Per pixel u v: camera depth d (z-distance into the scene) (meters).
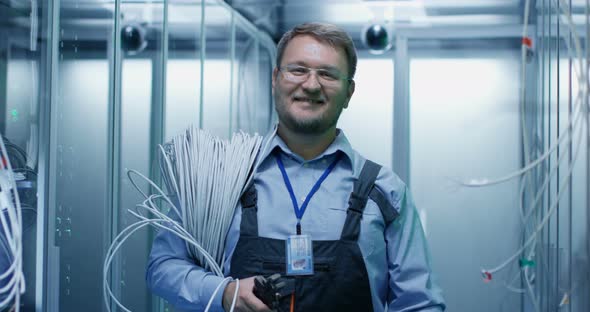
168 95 2.15
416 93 3.24
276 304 1.15
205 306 1.24
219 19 2.73
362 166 1.41
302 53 1.32
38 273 1.40
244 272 1.27
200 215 1.33
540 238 2.20
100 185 1.66
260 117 3.44
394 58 3.24
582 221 1.60
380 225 1.34
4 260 1.13
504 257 3.08
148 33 2.03
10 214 1.07
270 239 1.29
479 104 3.18
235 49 3.00
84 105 1.61
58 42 1.46
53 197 1.43
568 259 1.70
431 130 3.22
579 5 1.55
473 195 3.15
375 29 3.16
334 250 1.28
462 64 3.20
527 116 2.77
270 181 1.39
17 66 1.40
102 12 1.67
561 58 1.79
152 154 1.97
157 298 1.98
